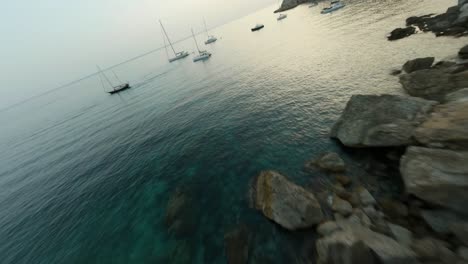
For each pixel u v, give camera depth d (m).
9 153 45.22
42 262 14.43
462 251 7.20
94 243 14.46
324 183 12.62
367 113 14.77
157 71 96.75
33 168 31.83
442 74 16.48
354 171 12.93
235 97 33.22
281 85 32.16
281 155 16.97
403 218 9.25
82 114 58.78
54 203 20.44
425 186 8.68
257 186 13.64
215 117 28.20
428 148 9.65
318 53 40.94
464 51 19.44
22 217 19.97
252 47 72.94
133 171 21.52
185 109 34.72
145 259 12.21
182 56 117.12
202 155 20.61
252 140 20.45
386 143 12.67
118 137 32.03
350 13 66.69
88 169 24.88
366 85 22.55
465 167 7.92
